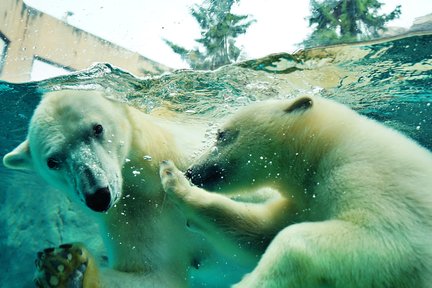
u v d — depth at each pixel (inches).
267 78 56.8
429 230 25.6
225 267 44.4
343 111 35.2
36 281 28.8
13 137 96.0
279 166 36.4
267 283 25.9
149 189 41.6
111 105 42.6
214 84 57.4
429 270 24.6
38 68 54.0
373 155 29.9
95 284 30.8
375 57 53.0
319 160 33.2
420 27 45.1
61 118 38.9
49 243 115.6
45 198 122.7
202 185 39.3
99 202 33.7
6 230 122.3
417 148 31.7
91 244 107.2
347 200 28.4
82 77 54.8
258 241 37.0
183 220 42.7
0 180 123.6
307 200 35.0
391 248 25.2
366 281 25.2
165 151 44.4
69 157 37.3
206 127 57.0
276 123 36.4
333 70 56.4
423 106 74.7
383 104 73.0
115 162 38.5
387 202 26.9
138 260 39.3
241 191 39.3
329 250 25.6
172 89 57.7
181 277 41.6
